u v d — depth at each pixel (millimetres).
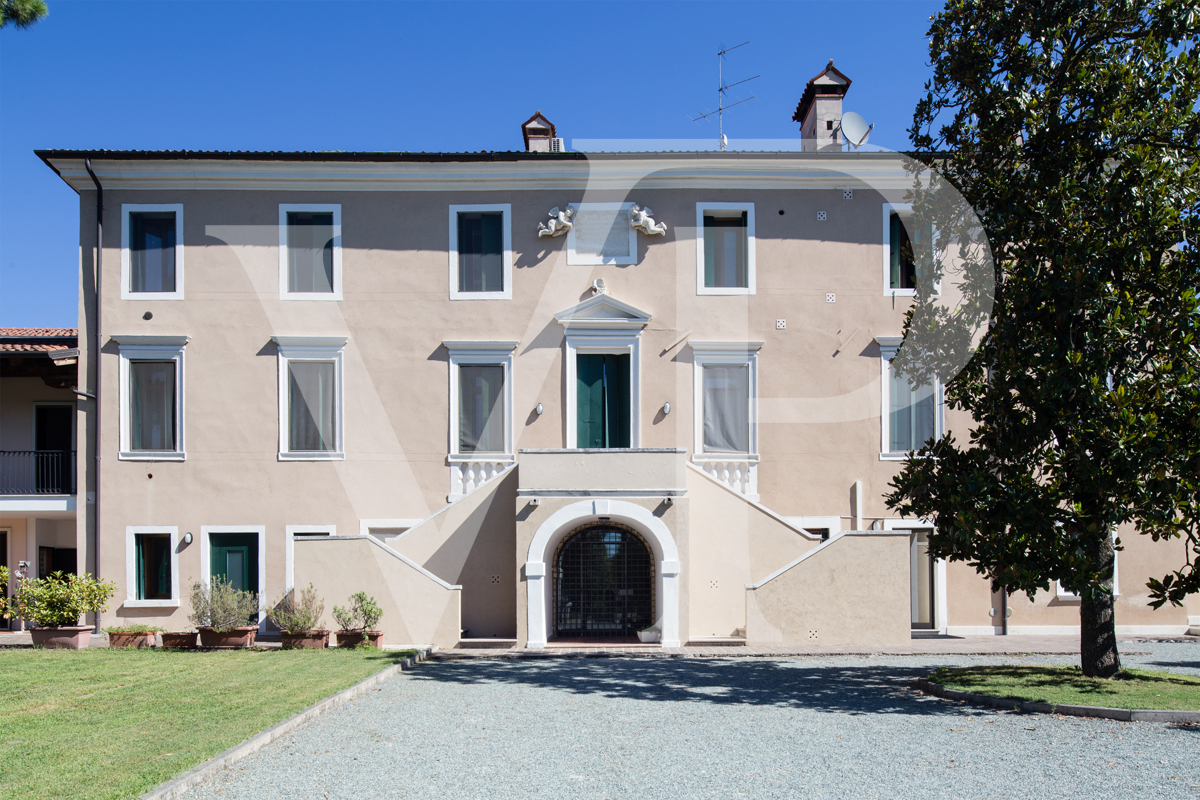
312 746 9883
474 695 13211
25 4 16141
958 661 16828
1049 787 8445
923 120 14781
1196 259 12508
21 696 12344
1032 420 13305
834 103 25078
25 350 21453
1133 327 12461
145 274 21594
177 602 20828
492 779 8641
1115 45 13469
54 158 21047
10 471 23828
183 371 21344
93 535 21141
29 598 19453
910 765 9203
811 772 8945
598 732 10703
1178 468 12117
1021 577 12516
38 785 7875
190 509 21125
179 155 21188
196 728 10242
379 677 14383
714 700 12828
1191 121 12773
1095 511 12680
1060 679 13539
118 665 15672
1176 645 19188
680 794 8203
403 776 8711
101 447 21125
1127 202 12617
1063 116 13328
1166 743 10102
